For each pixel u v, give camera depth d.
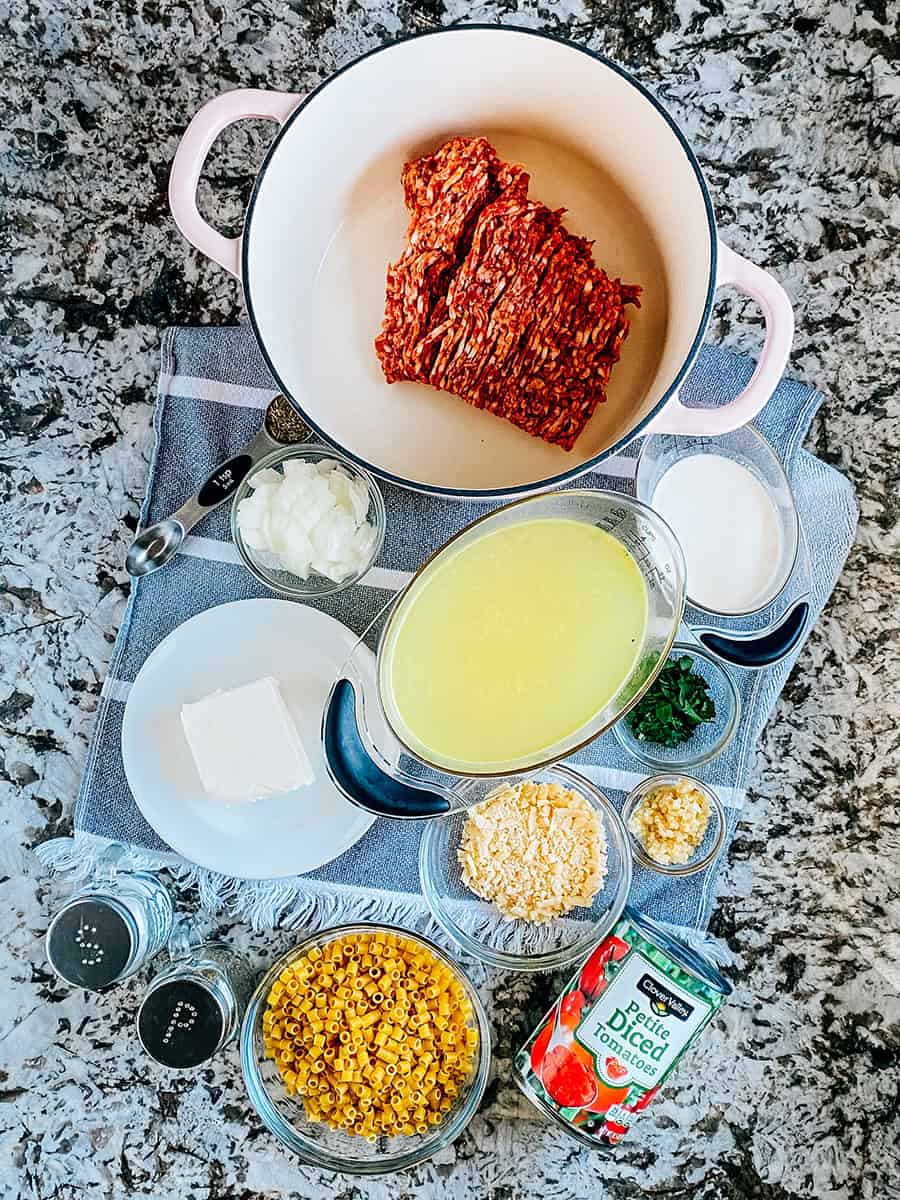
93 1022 1.04
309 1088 1.00
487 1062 0.99
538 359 0.91
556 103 0.90
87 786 1.02
